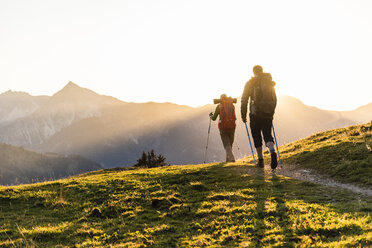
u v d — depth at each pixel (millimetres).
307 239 4777
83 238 6039
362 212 5871
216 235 5578
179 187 9461
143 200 8461
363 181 8117
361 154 10195
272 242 4891
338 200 7105
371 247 3973
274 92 9688
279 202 7223
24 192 9961
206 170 11367
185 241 5402
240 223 6016
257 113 9812
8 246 5734
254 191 8250
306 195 7695
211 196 8125
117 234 6113
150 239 5691
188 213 7078
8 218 7660
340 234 4816
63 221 7363
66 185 10891
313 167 10430
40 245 5789
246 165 11758
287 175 9938
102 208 8031
